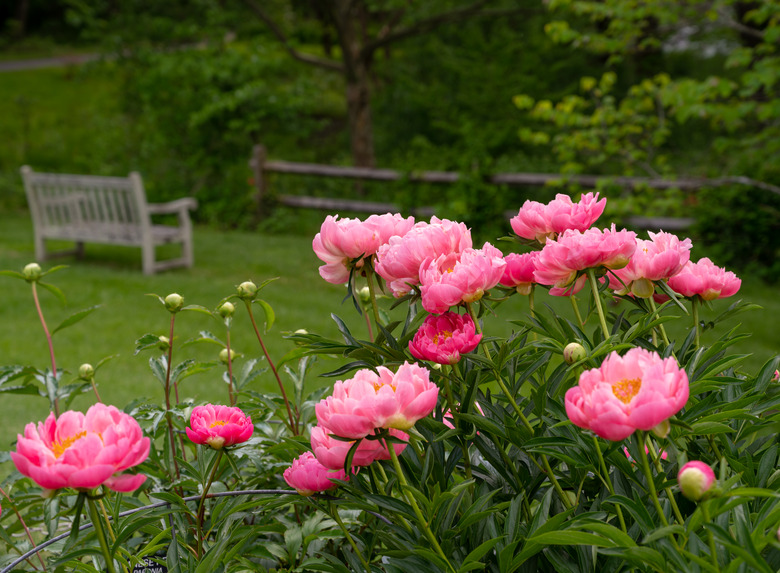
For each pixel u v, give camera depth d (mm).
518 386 1355
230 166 12102
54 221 8938
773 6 6055
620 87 15398
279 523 1615
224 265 8797
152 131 13109
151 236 8273
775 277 8055
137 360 5172
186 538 1635
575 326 1312
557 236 1413
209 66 12211
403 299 1327
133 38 13250
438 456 1342
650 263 1323
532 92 14438
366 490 1265
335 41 18359
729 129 6676
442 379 1426
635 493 1115
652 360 1025
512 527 1186
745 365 5094
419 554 1185
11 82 26297
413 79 17312
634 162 7477
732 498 1005
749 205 8289
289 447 1678
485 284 1227
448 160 10359
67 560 1422
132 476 1045
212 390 4348
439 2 13445
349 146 18125
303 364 2061
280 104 12422
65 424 1093
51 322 6230
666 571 978
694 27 6992
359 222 1372
